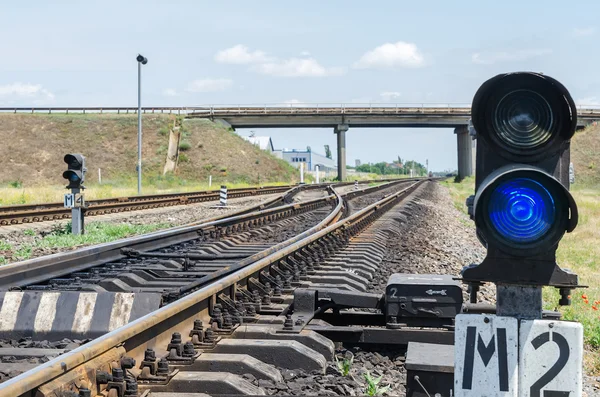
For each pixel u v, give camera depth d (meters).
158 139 75.88
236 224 16.62
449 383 4.14
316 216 24.36
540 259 2.62
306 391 4.95
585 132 86.44
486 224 2.62
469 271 2.67
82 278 8.90
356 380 5.43
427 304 6.28
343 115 83.75
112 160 71.56
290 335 5.96
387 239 16.72
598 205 36.38
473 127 2.72
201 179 71.88
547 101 2.64
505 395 2.61
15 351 5.64
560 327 2.59
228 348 5.59
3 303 6.62
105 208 24.14
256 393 4.71
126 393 4.32
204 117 82.94
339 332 6.34
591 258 17.81
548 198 2.59
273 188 49.81
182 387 4.70
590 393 6.16
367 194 44.88
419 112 84.50
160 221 22.00
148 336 5.24
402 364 6.04
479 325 2.64
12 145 70.06
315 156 165.88
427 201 39.50
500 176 2.54
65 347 5.94
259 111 83.31
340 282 9.39
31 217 19.98
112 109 82.25
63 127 75.12
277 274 9.07
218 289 6.53
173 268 10.58
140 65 37.19
